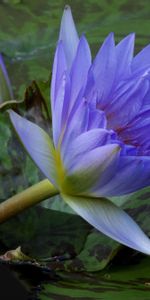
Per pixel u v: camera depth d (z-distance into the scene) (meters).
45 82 0.32
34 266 0.26
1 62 0.30
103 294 0.24
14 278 0.26
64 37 0.26
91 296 0.23
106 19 0.43
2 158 0.31
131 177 0.24
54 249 0.27
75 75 0.24
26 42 0.42
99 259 0.26
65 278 0.25
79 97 0.24
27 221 0.30
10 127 0.31
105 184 0.24
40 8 0.45
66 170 0.24
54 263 0.26
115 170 0.23
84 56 0.24
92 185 0.24
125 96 0.25
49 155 0.24
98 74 0.25
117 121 0.25
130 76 0.25
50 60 0.39
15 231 0.29
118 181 0.24
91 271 0.26
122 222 0.24
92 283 0.25
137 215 0.28
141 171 0.23
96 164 0.23
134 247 0.23
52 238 0.28
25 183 0.31
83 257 0.27
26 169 0.31
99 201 0.25
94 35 0.41
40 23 0.44
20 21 0.44
